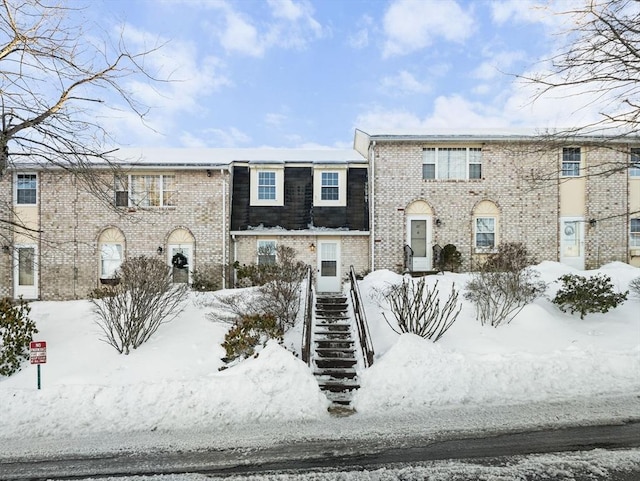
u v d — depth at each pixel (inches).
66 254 650.2
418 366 308.2
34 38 290.4
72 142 331.6
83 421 257.4
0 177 328.8
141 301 365.4
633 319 418.3
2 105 297.0
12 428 250.2
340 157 761.0
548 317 410.6
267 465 203.8
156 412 265.6
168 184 674.8
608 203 652.1
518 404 277.1
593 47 267.7
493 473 191.2
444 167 662.5
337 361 343.6
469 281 468.8
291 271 440.8
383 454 212.4
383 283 505.0
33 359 281.9
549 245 649.0
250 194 700.0
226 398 275.9
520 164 652.1
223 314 419.2
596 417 253.4
